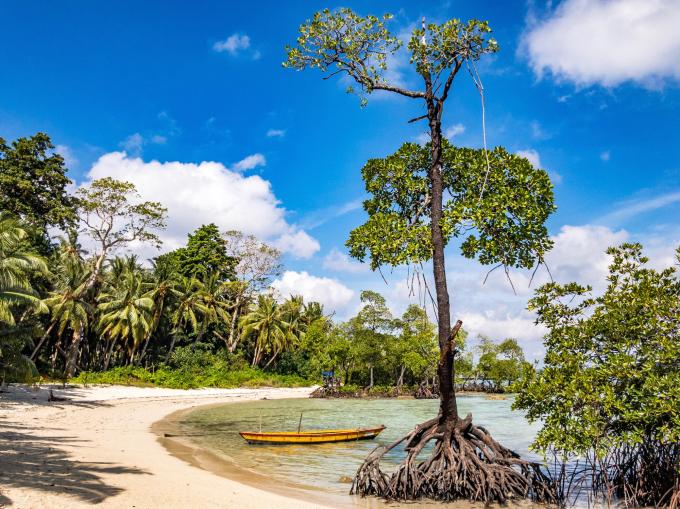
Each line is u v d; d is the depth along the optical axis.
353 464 18.47
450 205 13.91
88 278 47.19
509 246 13.88
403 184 15.69
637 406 11.57
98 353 57.09
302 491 13.59
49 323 47.91
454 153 15.23
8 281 28.59
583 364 12.73
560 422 12.38
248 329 66.25
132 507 9.43
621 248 13.56
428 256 13.86
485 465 12.78
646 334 12.18
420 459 20.17
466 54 13.35
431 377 67.38
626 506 12.32
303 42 14.02
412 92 14.41
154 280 59.03
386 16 13.90
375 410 44.28
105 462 14.37
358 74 14.26
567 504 12.73
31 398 33.44
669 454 12.13
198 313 66.31
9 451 14.52
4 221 30.08
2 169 45.97
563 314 13.75
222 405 44.03
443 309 13.78
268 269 71.88
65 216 46.19
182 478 13.33
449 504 12.49
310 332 66.50
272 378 68.00
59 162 48.81
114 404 36.69
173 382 54.38
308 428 29.72
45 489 9.93
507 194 13.18
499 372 80.00
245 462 18.12
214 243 70.94
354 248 14.23
